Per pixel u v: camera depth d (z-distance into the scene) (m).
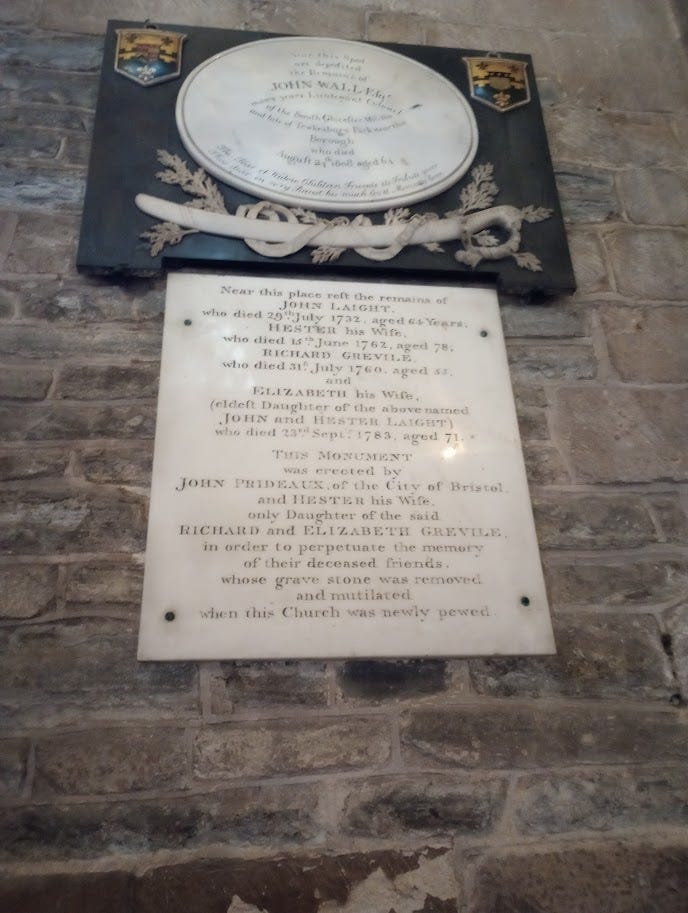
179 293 1.90
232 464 1.68
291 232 2.01
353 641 1.54
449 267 2.05
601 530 1.79
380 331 1.93
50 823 1.37
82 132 2.21
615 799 1.50
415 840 1.42
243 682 1.52
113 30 2.35
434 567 1.64
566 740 1.54
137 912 1.30
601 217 2.33
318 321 1.92
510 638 1.59
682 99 2.68
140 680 1.50
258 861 1.37
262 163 2.14
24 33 2.38
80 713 1.46
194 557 1.58
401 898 1.36
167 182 2.06
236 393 1.77
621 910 1.38
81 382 1.80
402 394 1.84
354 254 2.03
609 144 2.51
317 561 1.61
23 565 1.58
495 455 1.80
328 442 1.75
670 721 1.59
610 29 2.82
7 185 2.07
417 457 1.76
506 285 2.07
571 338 2.07
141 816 1.39
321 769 1.46
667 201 2.40
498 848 1.43
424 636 1.57
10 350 1.82
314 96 2.32
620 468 1.88
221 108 2.22
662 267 2.25
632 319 2.13
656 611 1.71
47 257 1.98
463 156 2.26
